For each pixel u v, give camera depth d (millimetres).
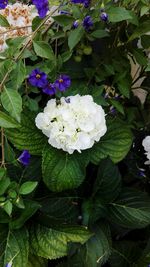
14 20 1016
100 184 987
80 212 1014
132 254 1057
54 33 969
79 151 895
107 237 987
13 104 820
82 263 961
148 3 920
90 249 969
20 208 931
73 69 999
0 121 805
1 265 908
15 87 847
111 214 1005
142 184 1142
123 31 1005
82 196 1029
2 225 958
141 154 1130
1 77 867
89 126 896
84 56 1009
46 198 992
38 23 907
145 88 1123
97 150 975
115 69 1017
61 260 1054
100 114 908
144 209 1002
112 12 891
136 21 911
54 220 962
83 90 978
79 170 938
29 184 875
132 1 952
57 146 908
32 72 890
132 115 1096
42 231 959
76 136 898
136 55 1017
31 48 913
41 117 905
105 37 1013
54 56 888
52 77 947
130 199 1020
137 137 1129
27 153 894
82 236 933
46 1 876
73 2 902
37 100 983
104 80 1041
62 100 917
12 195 873
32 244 949
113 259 1046
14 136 925
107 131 983
